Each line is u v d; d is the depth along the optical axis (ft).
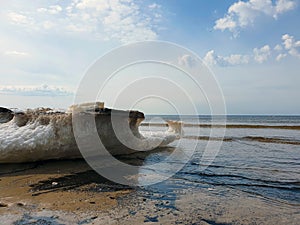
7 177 16.11
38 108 22.15
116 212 10.94
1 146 17.37
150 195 13.48
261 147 34.37
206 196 13.52
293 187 15.37
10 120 21.27
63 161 20.57
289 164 22.50
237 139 44.39
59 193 13.39
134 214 10.77
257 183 16.24
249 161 23.84
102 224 9.66
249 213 11.23
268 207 12.01
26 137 18.25
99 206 11.60
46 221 9.78
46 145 18.78
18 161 18.86
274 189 14.96
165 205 11.98
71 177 16.47
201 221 10.26
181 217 10.61
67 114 19.94
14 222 9.64
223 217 10.73
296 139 44.32
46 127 19.19
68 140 19.76
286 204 12.44
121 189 14.40
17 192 13.43
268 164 22.45
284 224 10.12
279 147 34.42
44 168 18.43
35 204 11.70
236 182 16.44
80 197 12.82
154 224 9.82
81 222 9.78
